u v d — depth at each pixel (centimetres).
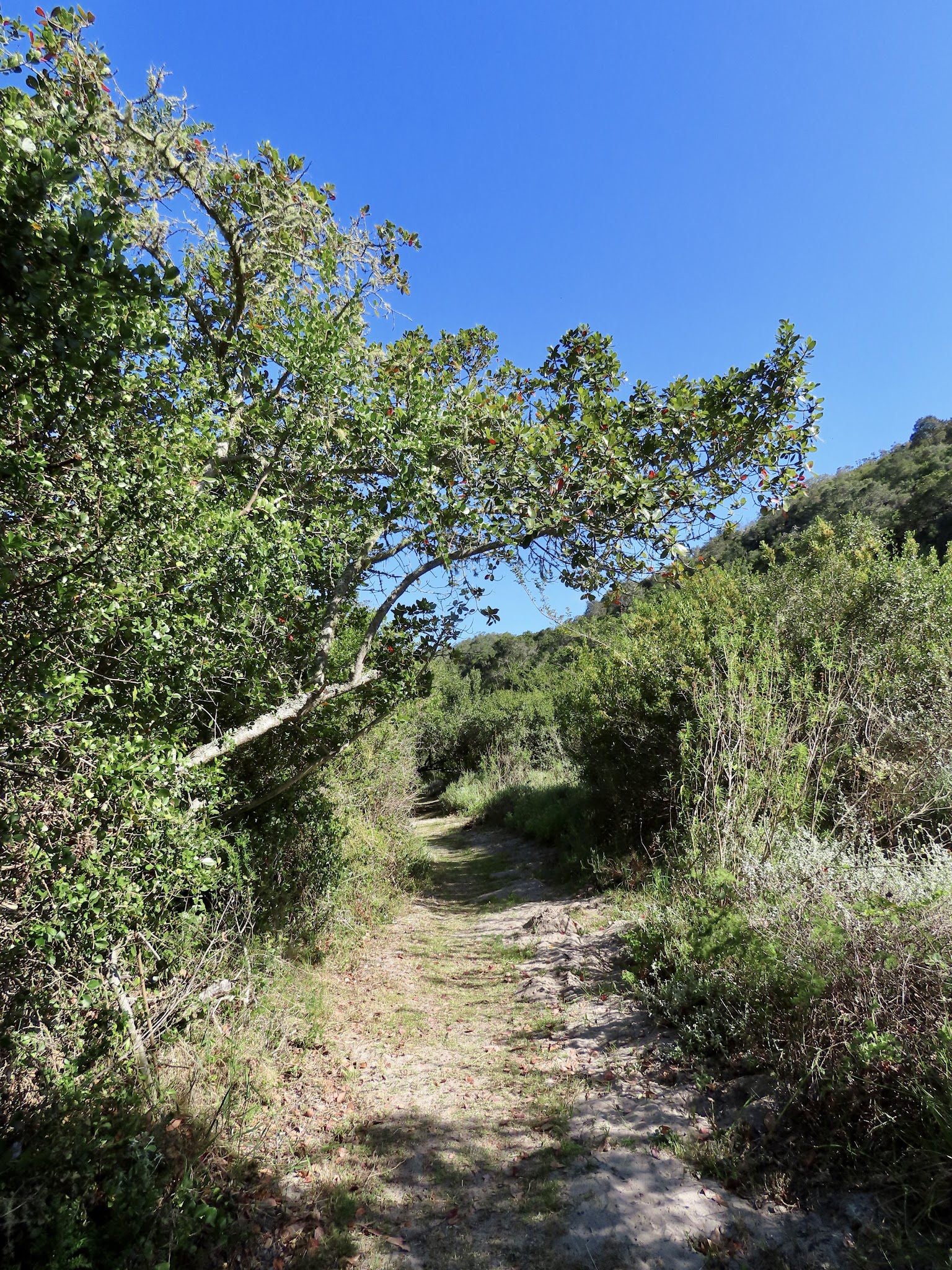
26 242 204
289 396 526
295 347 445
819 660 653
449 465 476
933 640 662
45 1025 286
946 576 719
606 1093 348
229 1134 310
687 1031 371
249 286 529
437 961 647
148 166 470
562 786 1370
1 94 277
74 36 386
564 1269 237
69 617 293
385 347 570
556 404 479
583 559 494
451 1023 491
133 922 339
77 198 267
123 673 351
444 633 627
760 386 499
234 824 528
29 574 285
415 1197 287
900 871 361
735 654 621
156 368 332
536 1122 334
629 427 488
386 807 991
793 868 399
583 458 451
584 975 525
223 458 467
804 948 321
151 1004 356
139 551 324
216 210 505
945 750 523
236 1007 419
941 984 273
